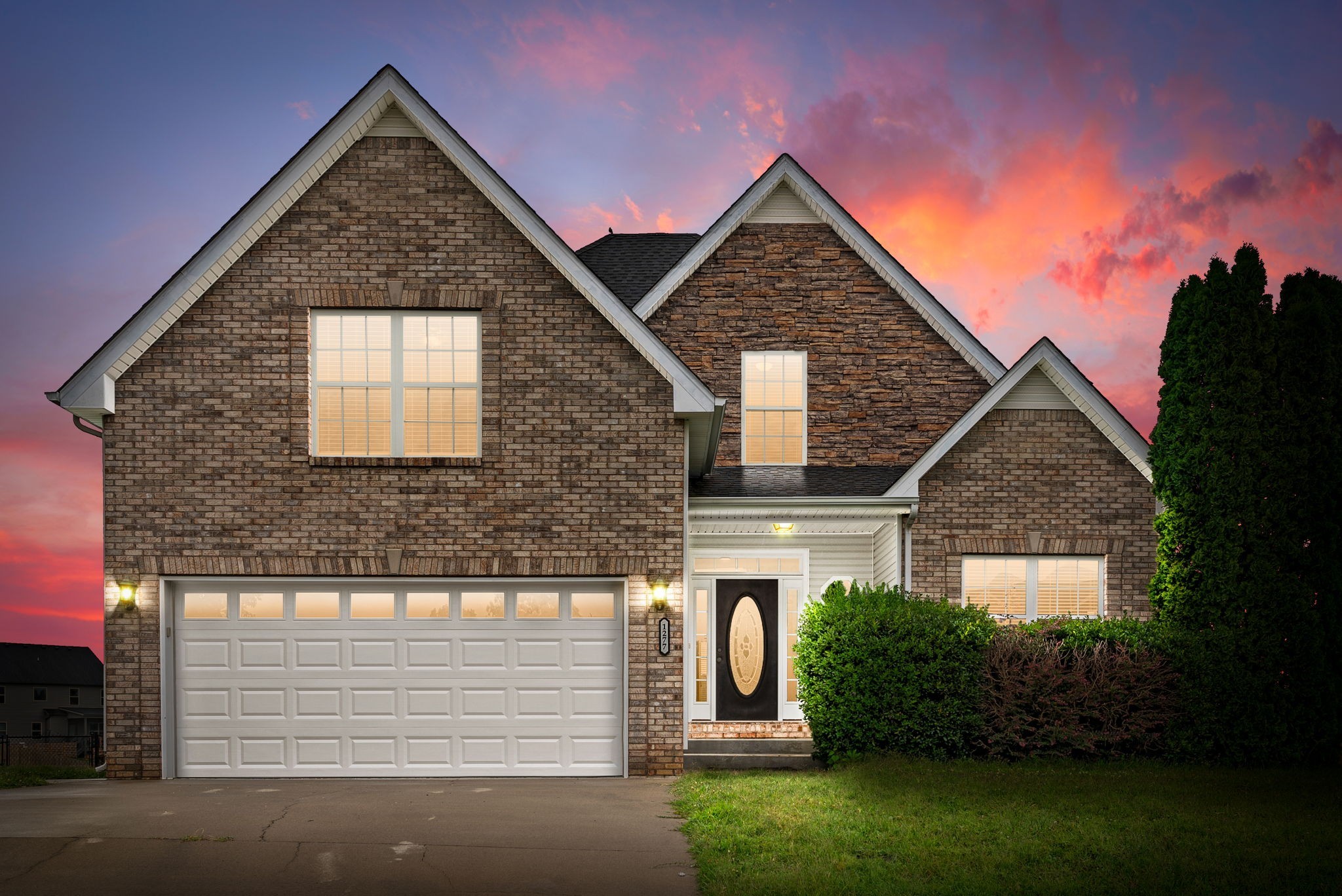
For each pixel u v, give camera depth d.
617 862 9.02
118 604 13.47
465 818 10.64
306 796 11.93
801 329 18.02
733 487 16.20
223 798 11.76
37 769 14.98
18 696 56.91
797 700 16.98
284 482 13.71
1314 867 8.74
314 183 14.01
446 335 14.13
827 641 13.94
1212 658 13.85
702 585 17.23
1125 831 9.94
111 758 13.35
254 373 13.77
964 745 13.76
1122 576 16.17
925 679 13.63
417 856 9.07
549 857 9.13
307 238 13.93
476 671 13.88
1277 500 14.42
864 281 18.12
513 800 11.75
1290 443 14.52
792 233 18.17
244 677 13.70
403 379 14.06
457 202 14.04
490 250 14.02
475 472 13.85
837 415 17.91
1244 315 14.67
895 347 18.02
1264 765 13.73
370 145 14.05
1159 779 12.47
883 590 14.58
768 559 17.34
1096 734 13.61
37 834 9.67
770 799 11.31
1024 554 16.19
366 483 13.78
